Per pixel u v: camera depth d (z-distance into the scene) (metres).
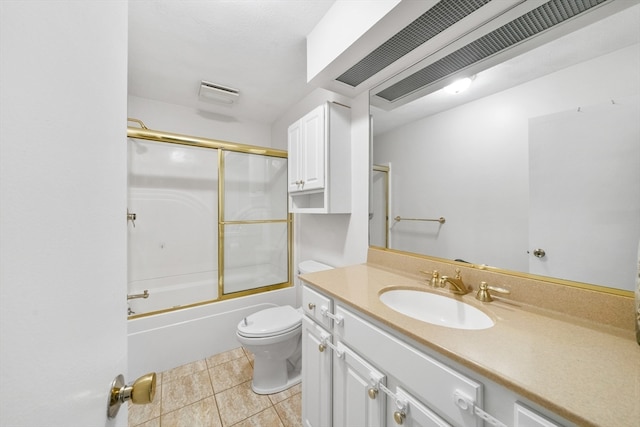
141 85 2.08
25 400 0.23
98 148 0.39
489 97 1.03
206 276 2.51
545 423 0.48
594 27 0.78
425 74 1.27
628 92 0.72
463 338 0.69
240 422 1.38
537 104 0.90
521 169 0.94
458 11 0.94
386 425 0.82
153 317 1.83
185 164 2.38
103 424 0.39
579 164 0.80
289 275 2.60
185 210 2.40
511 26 0.96
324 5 1.27
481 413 0.57
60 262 0.29
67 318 0.30
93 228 0.37
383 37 1.09
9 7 0.22
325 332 1.10
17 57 0.23
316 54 1.39
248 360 1.96
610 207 0.75
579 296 0.79
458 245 1.15
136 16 1.33
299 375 1.76
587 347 0.64
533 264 0.91
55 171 0.28
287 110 2.61
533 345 0.65
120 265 0.49
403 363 0.75
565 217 0.83
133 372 1.73
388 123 1.46
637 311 0.63
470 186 1.10
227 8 1.29
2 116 0.21
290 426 1.35
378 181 1.53
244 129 2.84
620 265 0.73
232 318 2.13
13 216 0.22
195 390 1.62
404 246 1.40
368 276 1.30
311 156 1.70
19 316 0.23
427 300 1.10
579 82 0.80
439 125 1.22
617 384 0.51
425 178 1.29
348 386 0.97
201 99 2.31
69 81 0.31
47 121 0.27
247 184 2.57
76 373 0.32
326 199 1.58
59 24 0.29
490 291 1.00
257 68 1.84
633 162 0.71
